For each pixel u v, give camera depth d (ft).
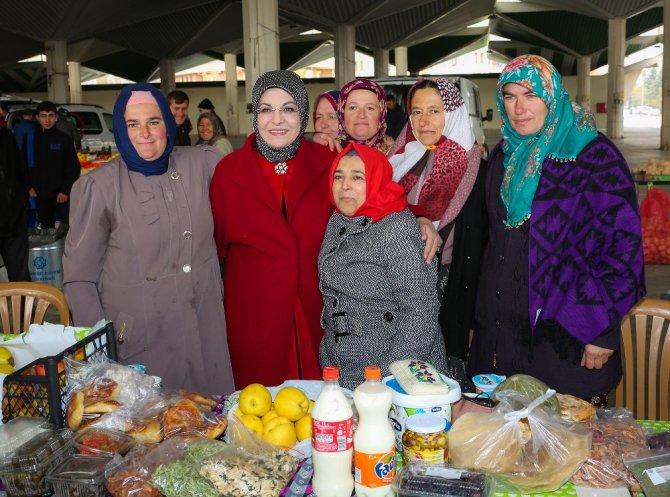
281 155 8.34
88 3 59.11
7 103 40.29
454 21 88.94
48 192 22.27
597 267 7.27
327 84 114.93
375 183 6.91
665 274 21.72
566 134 7.39
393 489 4.87
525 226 7.54
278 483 4.97
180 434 5.57
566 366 7.42
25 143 22.24
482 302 8.07
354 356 7.08
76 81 93.15
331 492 4.94
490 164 8.26
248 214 8.29
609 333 7.12
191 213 8.19
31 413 5.65
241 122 117.08
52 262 18.44
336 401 4.97
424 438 5.08
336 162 7.10
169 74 89.15
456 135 8.86
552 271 7.27
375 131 9.64
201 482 4.92
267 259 8.32
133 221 7.87
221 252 8.85
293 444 5.65
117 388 5.84
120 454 5.34
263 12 46.14
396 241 6.79
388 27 85.40
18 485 5.13
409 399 5.33
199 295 8.28
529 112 7.38
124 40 82.94
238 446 5.35
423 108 8.82
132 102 7.73
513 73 7.42
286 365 8.45
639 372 7.94
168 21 78.64
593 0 79.71
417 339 6.64
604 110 116.16
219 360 8.50
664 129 67.10
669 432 5.58
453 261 8.64
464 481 4.80
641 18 90.99
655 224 23.04
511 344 7.73
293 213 8.38
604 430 5.57
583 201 7.22
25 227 17.78
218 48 101.04
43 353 6.43
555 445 5.11
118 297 7.97
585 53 100.32
